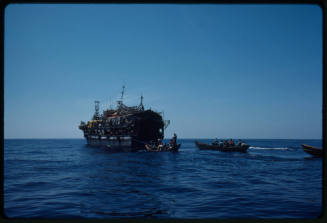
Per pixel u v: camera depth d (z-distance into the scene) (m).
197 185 17.28
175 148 50.34
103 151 57.50
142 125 52.72
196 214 10.54
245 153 49.44
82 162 33.91
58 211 10.96
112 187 16.55
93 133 73.94
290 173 23.38
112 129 60.34
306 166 29.09
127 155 45.16
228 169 26.34
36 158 41.38
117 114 63.44
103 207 11.65
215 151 55.22
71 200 12.99
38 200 13.05
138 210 11.12
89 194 14.45
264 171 24.77
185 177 20.92
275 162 33.72
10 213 10.70
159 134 56.56
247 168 27.25
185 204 12.20
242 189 15.95
